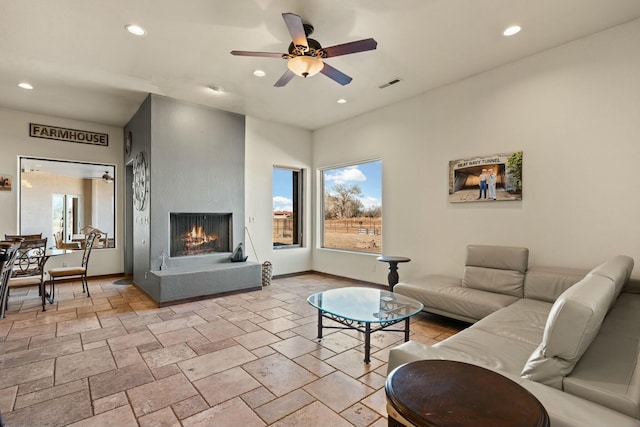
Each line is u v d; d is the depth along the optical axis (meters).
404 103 4.61
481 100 3.74
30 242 4.07
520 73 3.42
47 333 3.08
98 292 4.67
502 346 1.94
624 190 2.79
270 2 2.47
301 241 6.28
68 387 2.14
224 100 4.61
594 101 2.95
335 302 2.92
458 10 2.58
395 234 4.73
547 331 1.31
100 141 5.66
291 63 2.75
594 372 1.27
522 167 3.41
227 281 4.56
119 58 3.36
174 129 4.52
